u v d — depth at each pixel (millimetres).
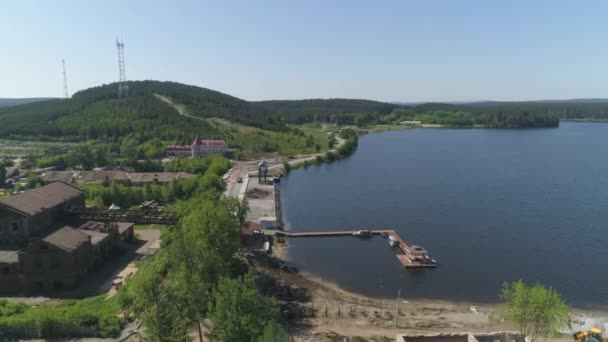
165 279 60875
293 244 107688
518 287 59906
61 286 75812
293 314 69625
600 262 92688
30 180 158250
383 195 156000
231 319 45688
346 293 80438
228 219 74188
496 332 58875
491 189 160125
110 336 57469
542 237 108188
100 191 132375
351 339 62031
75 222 97000
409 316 70875
